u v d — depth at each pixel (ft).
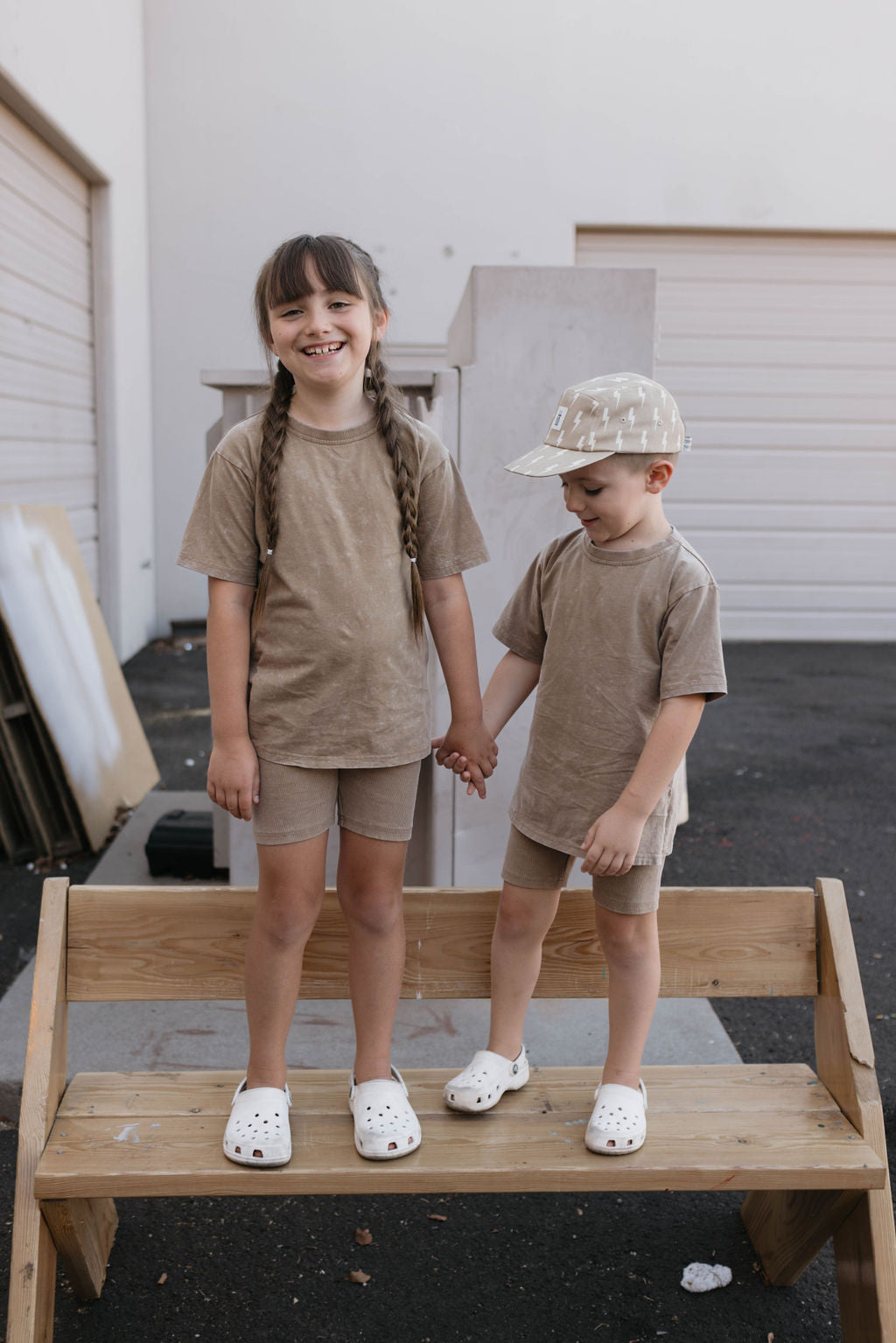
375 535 5.53
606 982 6.43
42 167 19.94
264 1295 6.41
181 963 6.11
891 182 26.89
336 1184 5.32
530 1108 5.98
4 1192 7.21
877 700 21.88
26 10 17.46
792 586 28.94
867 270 27.63
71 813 12.65
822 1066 6.31
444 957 6.33
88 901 6.04
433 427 9.07
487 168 26.27
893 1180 7.59
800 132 26.55
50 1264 5.46
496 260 26.66
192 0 25.27
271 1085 5.75
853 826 14.35
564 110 26.14
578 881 10.02
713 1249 6.88
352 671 5.48
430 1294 6.44
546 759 5.93
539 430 9.36
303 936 5.76
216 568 5.52
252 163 25.99
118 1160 5.36
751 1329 6.23
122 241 23.95
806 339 27.86
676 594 5.55
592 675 5.74
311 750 5.52
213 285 26.45
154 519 27.37
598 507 5.55
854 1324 5.75
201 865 11.62
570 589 5.87
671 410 5.59
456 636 5.98
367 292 5.41
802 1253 6.21
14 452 18.79
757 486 28.43
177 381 26.81
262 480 5.40
